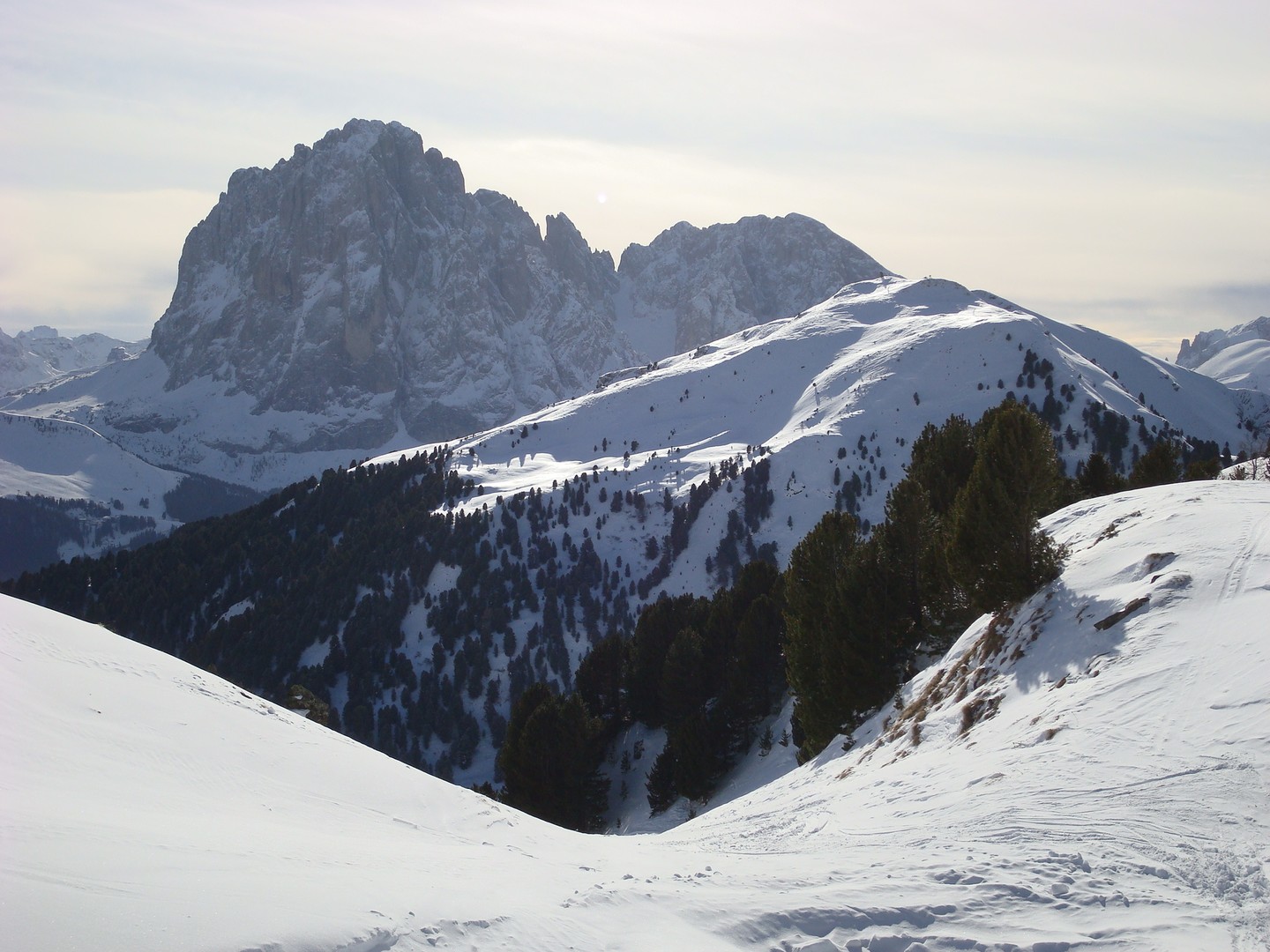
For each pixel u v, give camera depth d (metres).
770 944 17.08
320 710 78.44
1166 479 70.81
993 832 21.25
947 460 71.06
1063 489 69.06
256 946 14.77
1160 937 15.88
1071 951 15.87
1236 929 15.96
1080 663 31.11
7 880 15.84
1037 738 27.34
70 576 196.50
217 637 173.62
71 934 14.27
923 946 16.50
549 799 69.75
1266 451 59.59
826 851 23.59
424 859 23.33
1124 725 25.36
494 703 147.88
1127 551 37.09
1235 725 22.91
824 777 43.94
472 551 186.00
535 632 167.00
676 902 18.81
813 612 60.84
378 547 193.00
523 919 17.53
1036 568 39.62
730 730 73.25
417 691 154.25
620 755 85.75
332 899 17.39
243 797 28.77
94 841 19.06
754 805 45.28
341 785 33.06
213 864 18.92
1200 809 20.06
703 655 79.81
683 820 67.56
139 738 30.91
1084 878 18.20
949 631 51.19
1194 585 31.28
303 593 182.12
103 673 35.91
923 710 40.56
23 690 30.91
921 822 24.33
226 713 36.78
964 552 41.84
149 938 14.55
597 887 20.11
